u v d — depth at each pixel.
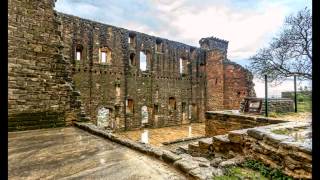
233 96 28.44
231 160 6.12
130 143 6.82
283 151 5.21
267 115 12.22
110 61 19.23
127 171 4.82
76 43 17.17
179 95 25.02
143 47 21.73
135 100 20.84
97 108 18.16
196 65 27.16
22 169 4.86
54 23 10.48
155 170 4.91
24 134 8.56
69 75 10.98
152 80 22.36
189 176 4.56
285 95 21.28
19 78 9.24
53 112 10.16
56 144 7.05
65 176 4.50
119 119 19.56
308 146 4.82
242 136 6.64
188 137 17.30
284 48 15.76
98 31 18.47
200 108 27.27
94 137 8.13
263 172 5.38
